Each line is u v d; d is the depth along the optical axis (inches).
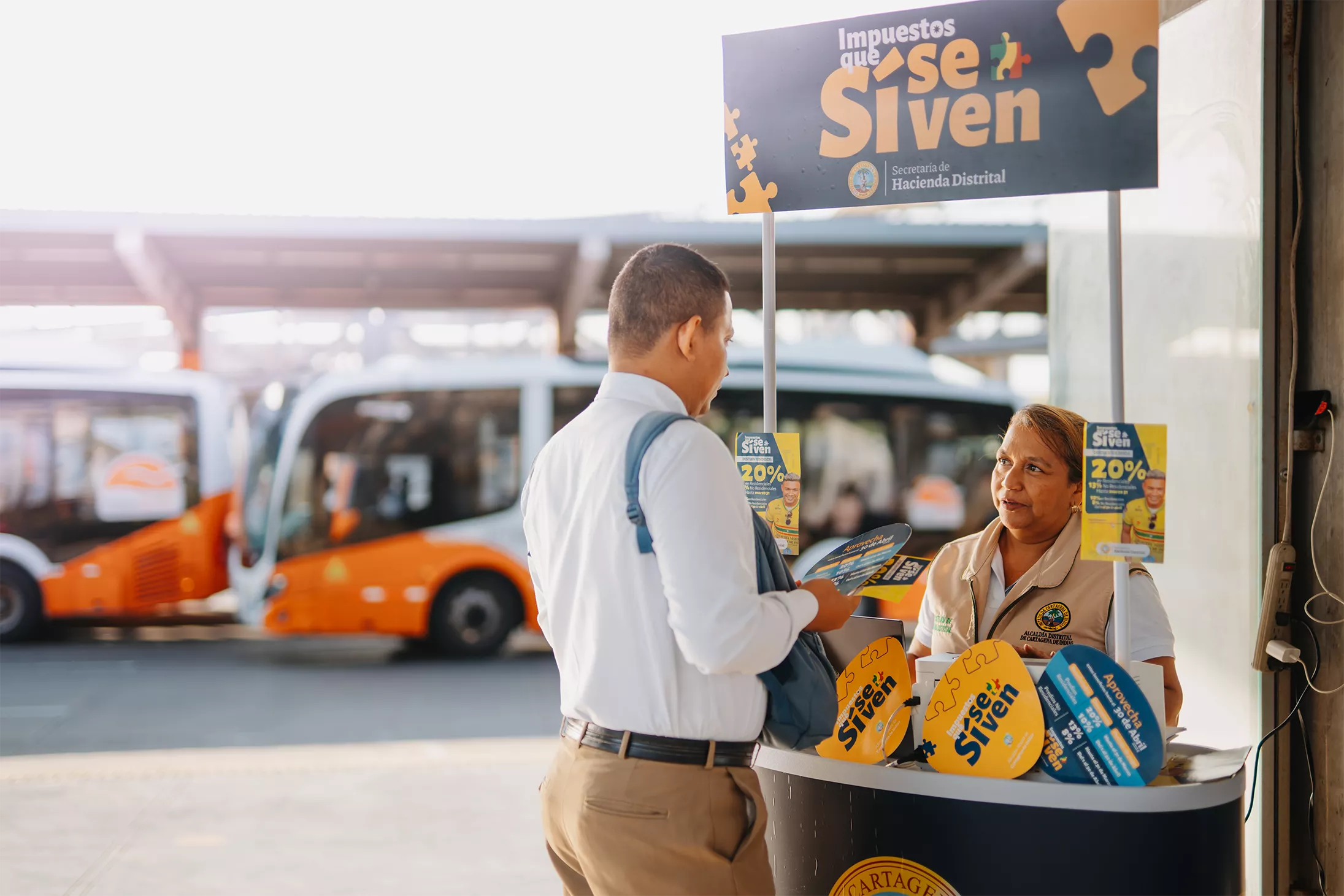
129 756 254.8
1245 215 119.3
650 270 81.2
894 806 90.7
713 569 72.8
